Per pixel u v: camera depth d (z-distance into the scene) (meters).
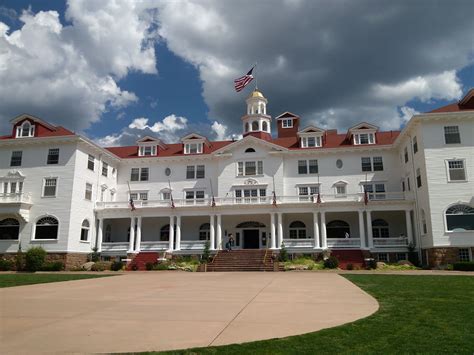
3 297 15.87
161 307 12.94
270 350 7.67
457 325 9.96
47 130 45.97
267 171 48.34
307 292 17.09
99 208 46.16
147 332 9.22
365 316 11.18
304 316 11.21
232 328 9.63
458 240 35.19
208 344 8.13
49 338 8.64
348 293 16.61
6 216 42.75
